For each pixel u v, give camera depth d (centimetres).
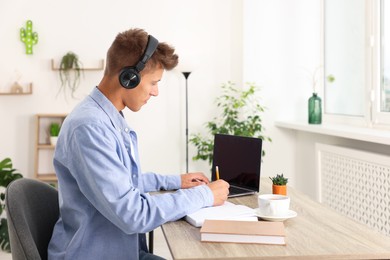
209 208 187
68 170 173
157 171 487
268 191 231
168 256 393
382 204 325
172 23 479
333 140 405
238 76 482
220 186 192
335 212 192
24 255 162
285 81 466
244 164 236
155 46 174
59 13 466
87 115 168
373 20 364
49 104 472
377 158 328
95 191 161
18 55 465
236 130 444
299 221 179
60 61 468
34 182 190
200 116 487
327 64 450
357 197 355
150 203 166
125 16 473
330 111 445
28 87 467
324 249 149
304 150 457
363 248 149
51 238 181
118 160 164
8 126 470
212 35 483
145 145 485
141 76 175
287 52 464
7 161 402
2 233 399
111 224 170
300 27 463
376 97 365
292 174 475
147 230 165
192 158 470
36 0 463
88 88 475
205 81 485
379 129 362
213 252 146
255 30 462
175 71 482
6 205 168
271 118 468
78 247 168
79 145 163
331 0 439
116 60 173
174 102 484
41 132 475
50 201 195
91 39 470
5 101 469
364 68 387
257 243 154
